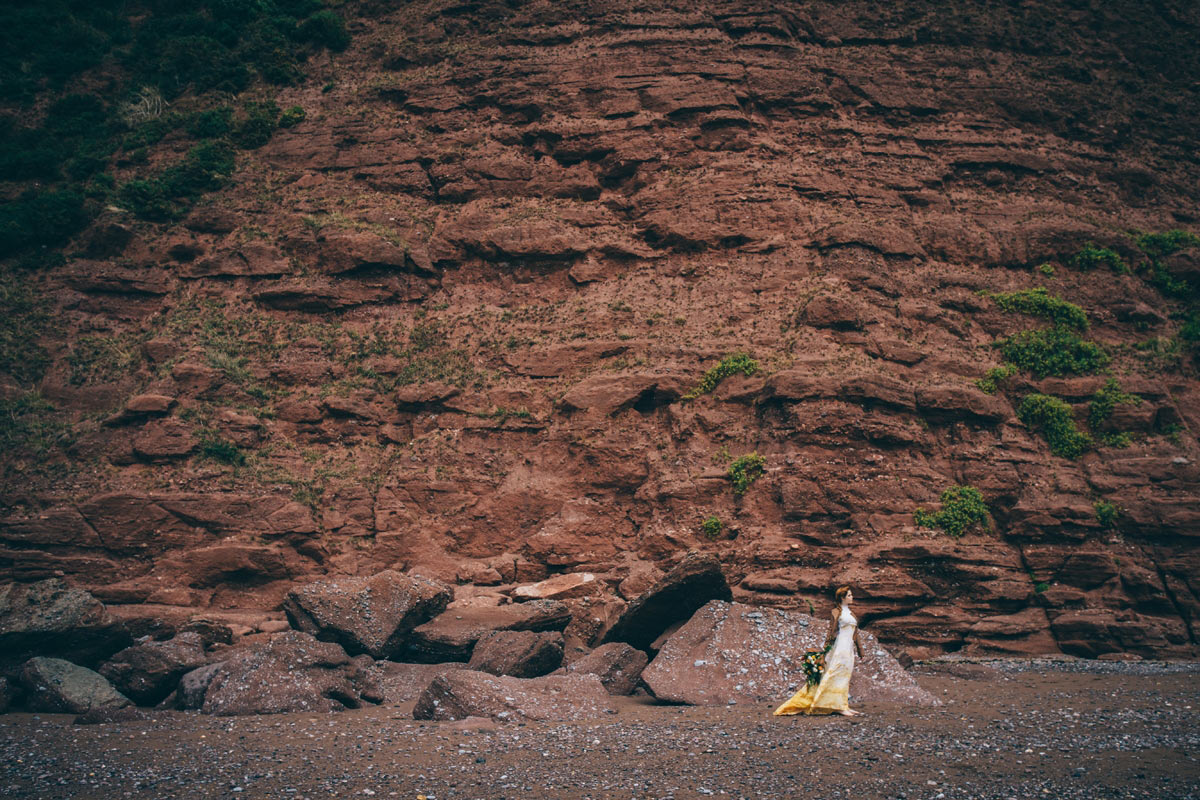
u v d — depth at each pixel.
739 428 22.61
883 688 13.55
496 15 33.03
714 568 15.37
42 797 8.42
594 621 18.20
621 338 24.77
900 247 26.72
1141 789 8.35
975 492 21.48
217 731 11.51
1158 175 31.22
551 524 22.05
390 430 24.11
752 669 13.91
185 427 22.86
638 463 22.61
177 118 31.80
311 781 8.82
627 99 29.47
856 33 31.67
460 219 28.17
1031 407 23.66
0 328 25.59
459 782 8.76
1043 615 19.73
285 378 24.91
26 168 30.97
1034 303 26.16
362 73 33.06
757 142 28.34
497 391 24.31
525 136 29.84
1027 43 32.69
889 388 22.30
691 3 31.25
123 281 26.86
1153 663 18.22
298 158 30.41
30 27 36.12
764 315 24.95
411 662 16.77
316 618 16.12
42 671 13.98
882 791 8.30
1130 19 34.69
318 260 27.34
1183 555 20.97
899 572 19.75
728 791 8.34
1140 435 23.50
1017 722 11.57
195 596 20.36
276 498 21.84
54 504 21.23
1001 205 28.80
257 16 35.34
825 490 20.89
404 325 26.48
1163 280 27.86
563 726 11.55
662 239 27.09
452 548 22.14
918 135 29.73
